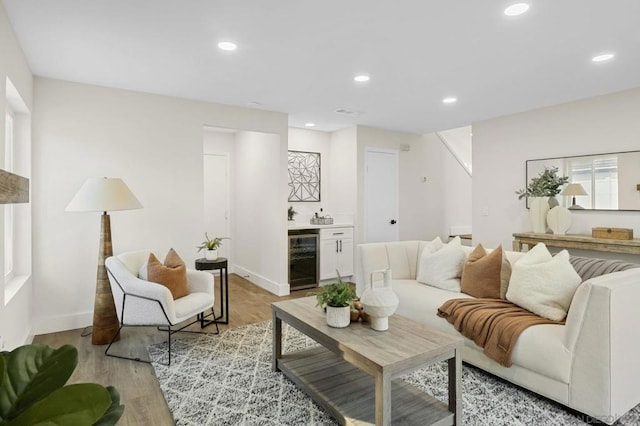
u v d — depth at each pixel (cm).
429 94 392
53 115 341
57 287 344
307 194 588
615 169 393
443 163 664
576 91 385
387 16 229
